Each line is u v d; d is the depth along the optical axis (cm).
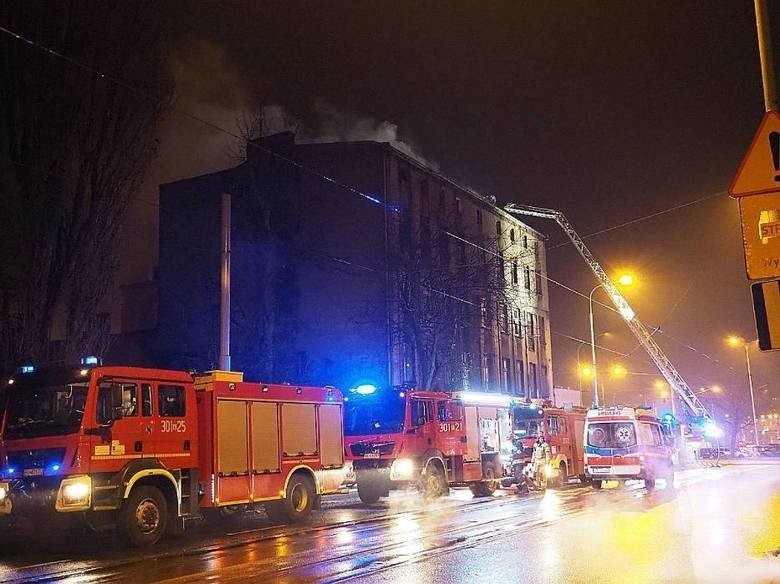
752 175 718
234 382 1622
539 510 1834
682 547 1188
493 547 1222
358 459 2142
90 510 1291
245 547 1327
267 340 3466
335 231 3856
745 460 5488
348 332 3738
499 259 4406
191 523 1716
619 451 2419
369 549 1236
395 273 3656
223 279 2036
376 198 3831
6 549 1385
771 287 693
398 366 3709
